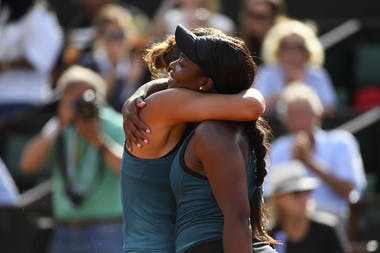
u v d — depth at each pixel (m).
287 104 16.86
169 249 9.13
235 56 8.93
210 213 8.80
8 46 21.09
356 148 17.88
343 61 22.48
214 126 8.79
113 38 19.48
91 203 15.41
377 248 17.06
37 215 17.73
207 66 8.92
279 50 19.25
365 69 22.31
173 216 9.16
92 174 15.41
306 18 24.77
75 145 15.52
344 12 24.66
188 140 8.94
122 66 19.48
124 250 9.36
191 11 20.42
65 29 24.55
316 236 15.15
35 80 21.14
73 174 15.48
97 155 15.41
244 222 8.57
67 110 15.55
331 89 20.11
